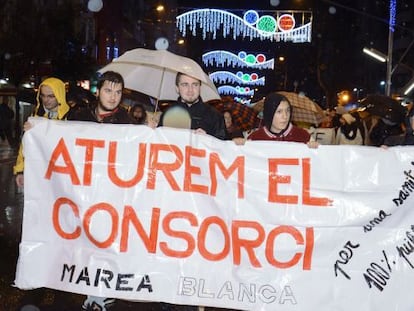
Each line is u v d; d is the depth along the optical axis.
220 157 4.29
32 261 4.29
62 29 26.58
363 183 4.18
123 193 4.28
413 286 4.03
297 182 4.21
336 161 4.21
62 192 4.31
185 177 4.28
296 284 4.11
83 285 4.22
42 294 5.12
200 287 4.16
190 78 5.07
